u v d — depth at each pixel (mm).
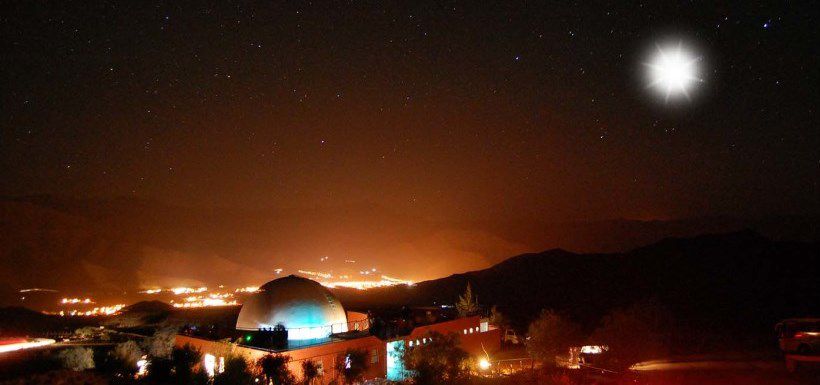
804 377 17188
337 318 28531
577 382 19641
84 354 24547
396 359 26766
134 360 24828
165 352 26938
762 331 32156
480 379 21469
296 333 26641
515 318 50688
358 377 24703
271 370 21594
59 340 33156
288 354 23438
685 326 31406
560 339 26125
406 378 24109
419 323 32562
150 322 41719
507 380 20844
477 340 34031
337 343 25562
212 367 25031
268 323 26969
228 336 27375
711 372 18891
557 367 23531
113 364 24266
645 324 25984
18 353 25906
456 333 26453
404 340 28656
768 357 22062
